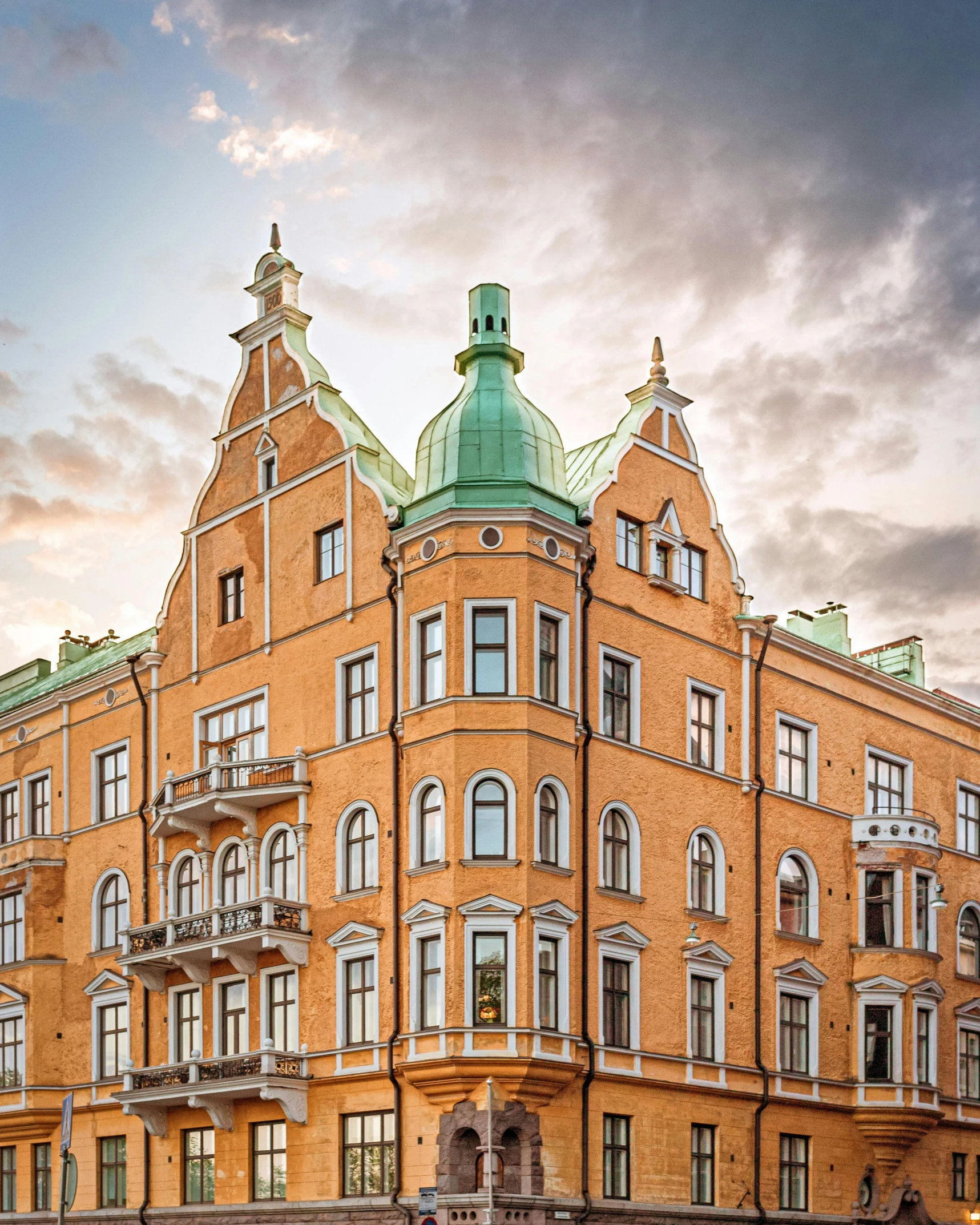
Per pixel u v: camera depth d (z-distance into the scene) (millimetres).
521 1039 37375
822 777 49094
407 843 39938
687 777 44250
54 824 52906
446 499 40750
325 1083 40906
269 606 46062
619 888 41500
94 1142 48125
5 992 51031
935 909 50812
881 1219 46906
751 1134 43750
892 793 52156
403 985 39312
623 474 44062
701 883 44219
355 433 44750
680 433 46750
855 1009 48188
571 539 41062
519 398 42312
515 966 37906
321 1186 40531
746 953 44906
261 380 48219
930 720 54344
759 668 47375
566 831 39656
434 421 42531
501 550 39844
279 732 44844
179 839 47375
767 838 46469
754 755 46562
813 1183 45281
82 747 52281
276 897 41969
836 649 53750
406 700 40688
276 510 46500
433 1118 38031
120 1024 48375
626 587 43344
